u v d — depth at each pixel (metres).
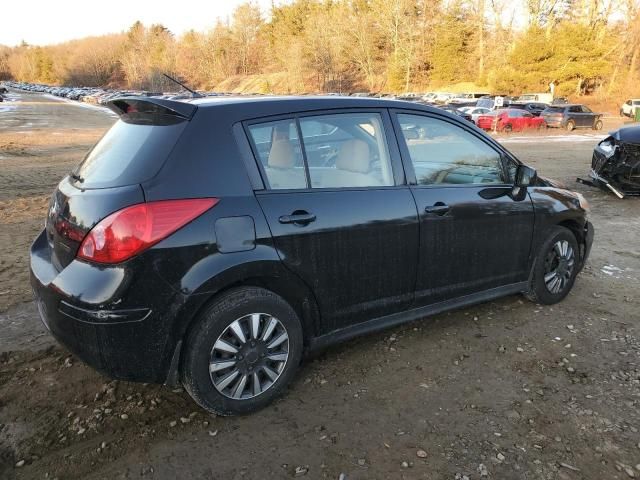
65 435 2.67
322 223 2.87
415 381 3.18
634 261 5.56
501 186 3.78
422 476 2.40
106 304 2.37
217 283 2.55
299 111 2.94
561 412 2.88
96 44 149.50
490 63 60.97
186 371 2.62
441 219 3.37
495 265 3.80
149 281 2.41
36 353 3.47
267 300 2.74
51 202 3.08
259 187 2.71
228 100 2.85
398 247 3.20
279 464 2.48
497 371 3.31
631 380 3.21
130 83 122.06
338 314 3.09
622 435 2.69
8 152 15.80
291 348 2.90
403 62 65.81
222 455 2.54
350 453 2.55
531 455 2.54
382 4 67.88
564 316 4.12
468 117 28.23
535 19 57.47
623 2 51.44
